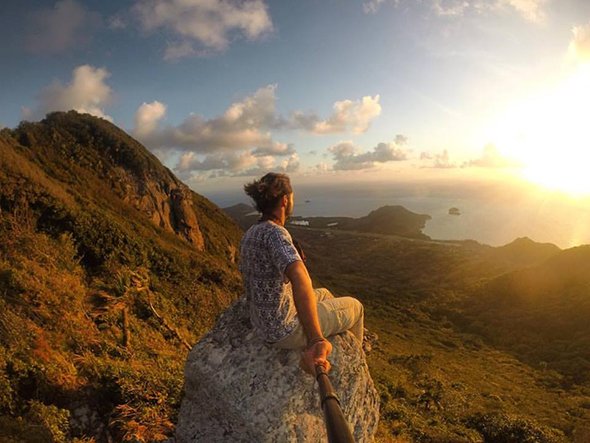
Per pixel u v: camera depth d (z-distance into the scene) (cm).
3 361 557
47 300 1195
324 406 146
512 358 6162
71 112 6688
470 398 3406
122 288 1667
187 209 6538
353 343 345
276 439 288
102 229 2377
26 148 5353
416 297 10456
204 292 2680
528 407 3575
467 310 9131
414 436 1531
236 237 7800
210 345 330
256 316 280
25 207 2092
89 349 979
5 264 1335
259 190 267
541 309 8081
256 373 302
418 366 4147
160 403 578
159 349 1287
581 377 5028
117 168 6147
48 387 558
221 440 313
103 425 521
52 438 447
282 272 240
